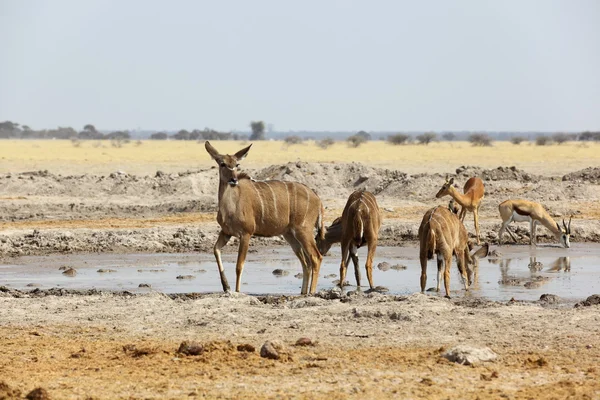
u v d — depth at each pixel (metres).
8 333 48.19
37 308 55.38
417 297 57.09
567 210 119.00
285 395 34.91
